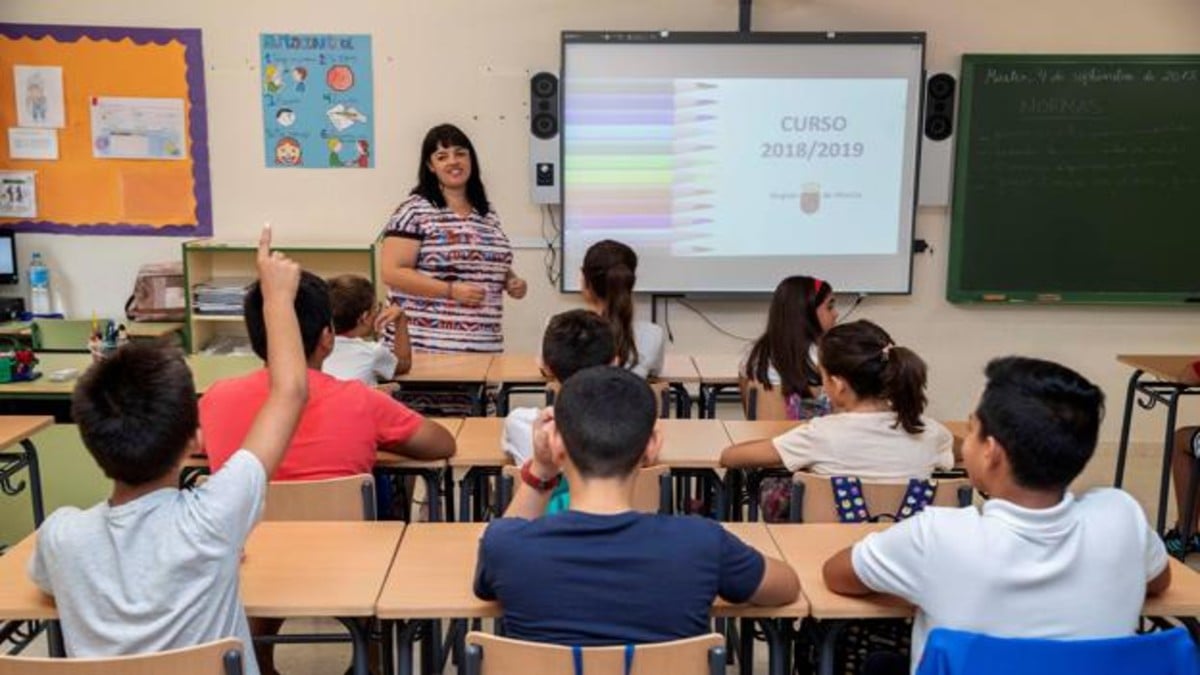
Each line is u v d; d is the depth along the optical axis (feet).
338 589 5.52
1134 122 15.62
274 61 15.34
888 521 7.04
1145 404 14.61
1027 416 4.65
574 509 4.84
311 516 6.85
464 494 9.25
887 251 16.02
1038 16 15.47
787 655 6.21
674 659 4.54
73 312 15.87
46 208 15.55
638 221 15.81
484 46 15.47
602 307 10.63
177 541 4.62
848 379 7.44
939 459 7.45
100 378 4.67
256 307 6.92
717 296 16.10
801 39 15.33
